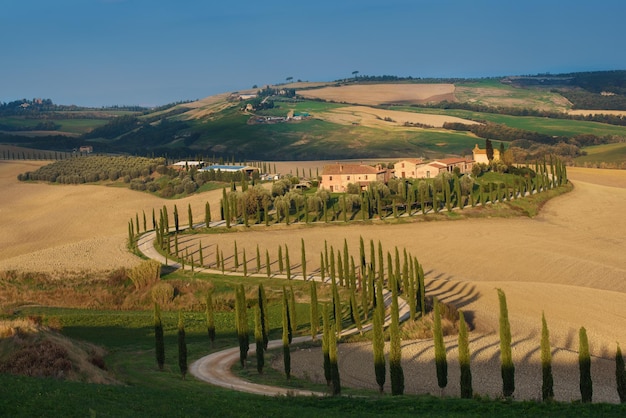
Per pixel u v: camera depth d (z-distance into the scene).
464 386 67.00
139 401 55.25
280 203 191.25
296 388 75.00
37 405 48.16
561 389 73.75
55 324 108.88
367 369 83.94
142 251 170.00
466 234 174.62
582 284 135.12
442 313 107.81
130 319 116.62
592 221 191.38
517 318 107.38
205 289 138.75
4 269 152.12
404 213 194.75
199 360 88.81
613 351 89.81
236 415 55.09
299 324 113.94
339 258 130.88
